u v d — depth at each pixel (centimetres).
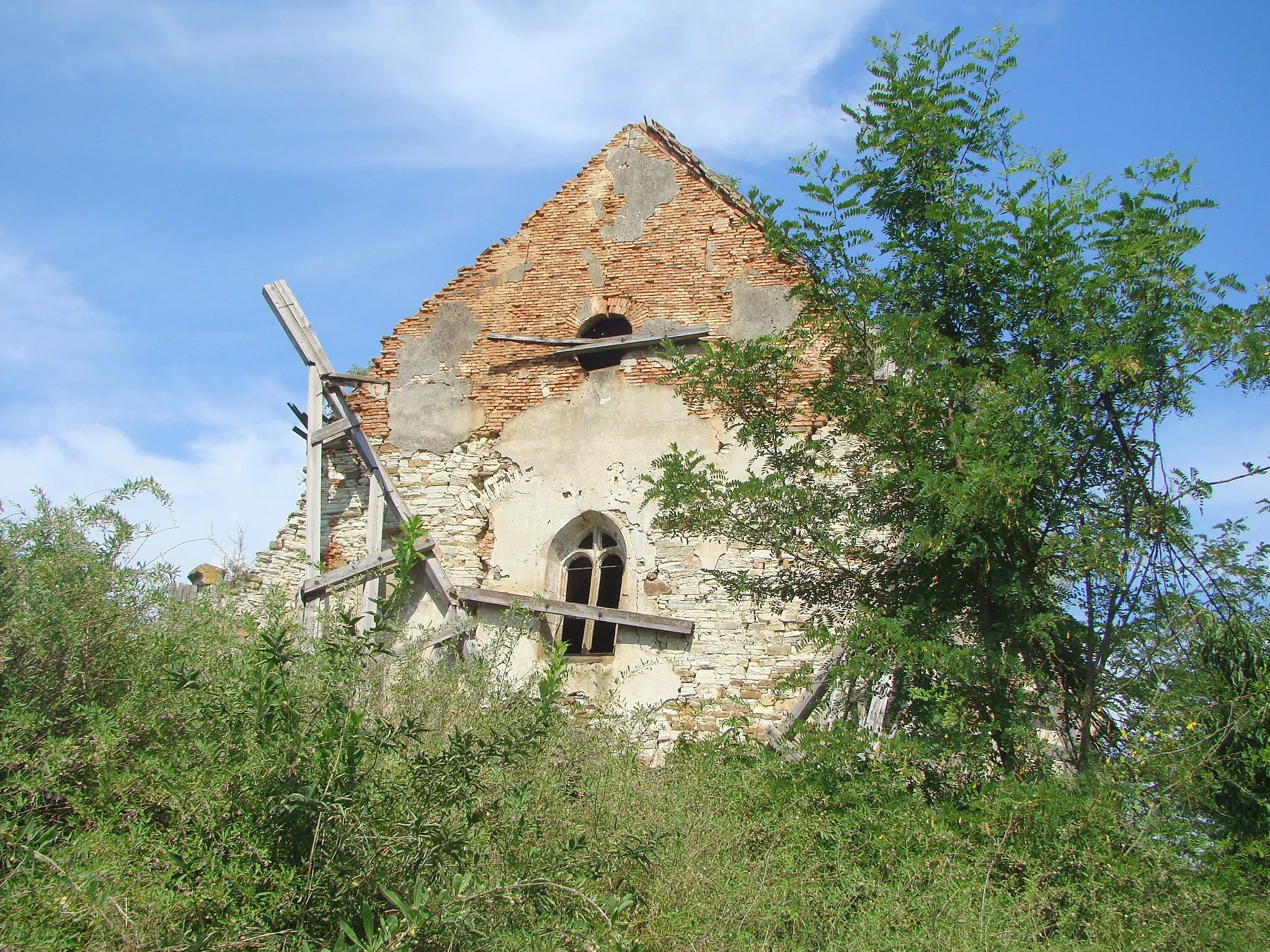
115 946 450
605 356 1473
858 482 945
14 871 463
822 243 943
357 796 520
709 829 681
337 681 564
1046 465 834
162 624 677
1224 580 833
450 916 481
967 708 823
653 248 1467
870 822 734
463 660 1104
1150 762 767
